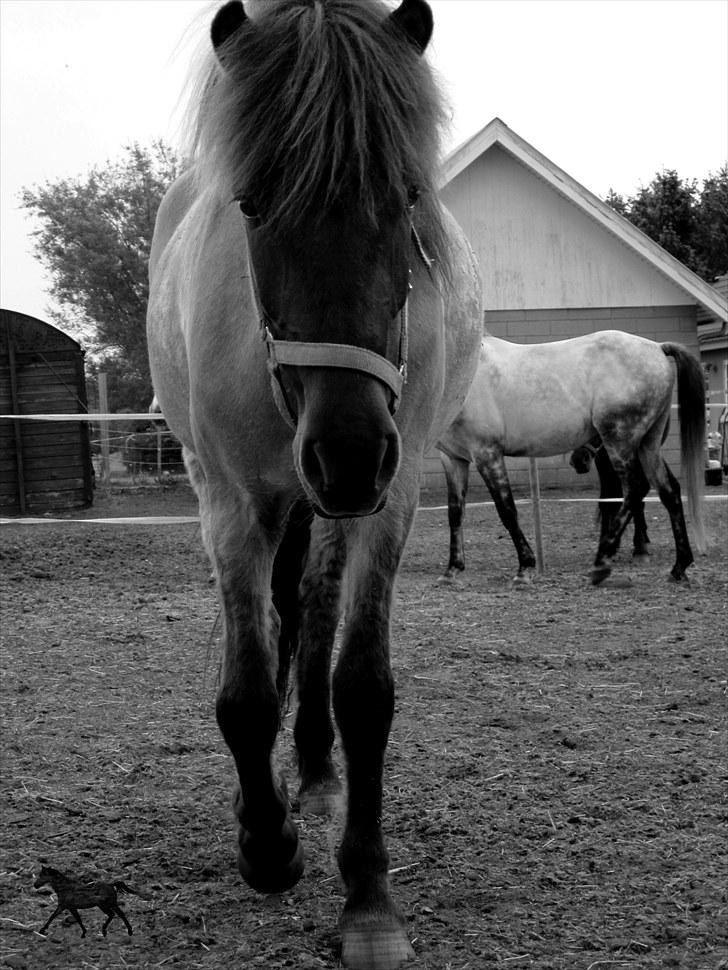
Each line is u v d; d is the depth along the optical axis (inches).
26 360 549.0
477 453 318.0
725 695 183.6
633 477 310.8
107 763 149.9
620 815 129.0
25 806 132.6
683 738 159.9
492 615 262.2
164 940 98.7
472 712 175.3
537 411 319.6
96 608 275.9
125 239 1374.3
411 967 92.7
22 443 550.0
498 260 629.9
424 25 85.7
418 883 110.4
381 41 82.3
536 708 177.2
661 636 234.4
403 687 190.7
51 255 1395.2
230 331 96.5
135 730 165.9
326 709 133.0
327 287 78.9
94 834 124.0
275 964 93.8
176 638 235.9
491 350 324.5
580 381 319.3
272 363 86.0
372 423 78.0
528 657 213.6
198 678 199.0
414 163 80.6
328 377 79.2
